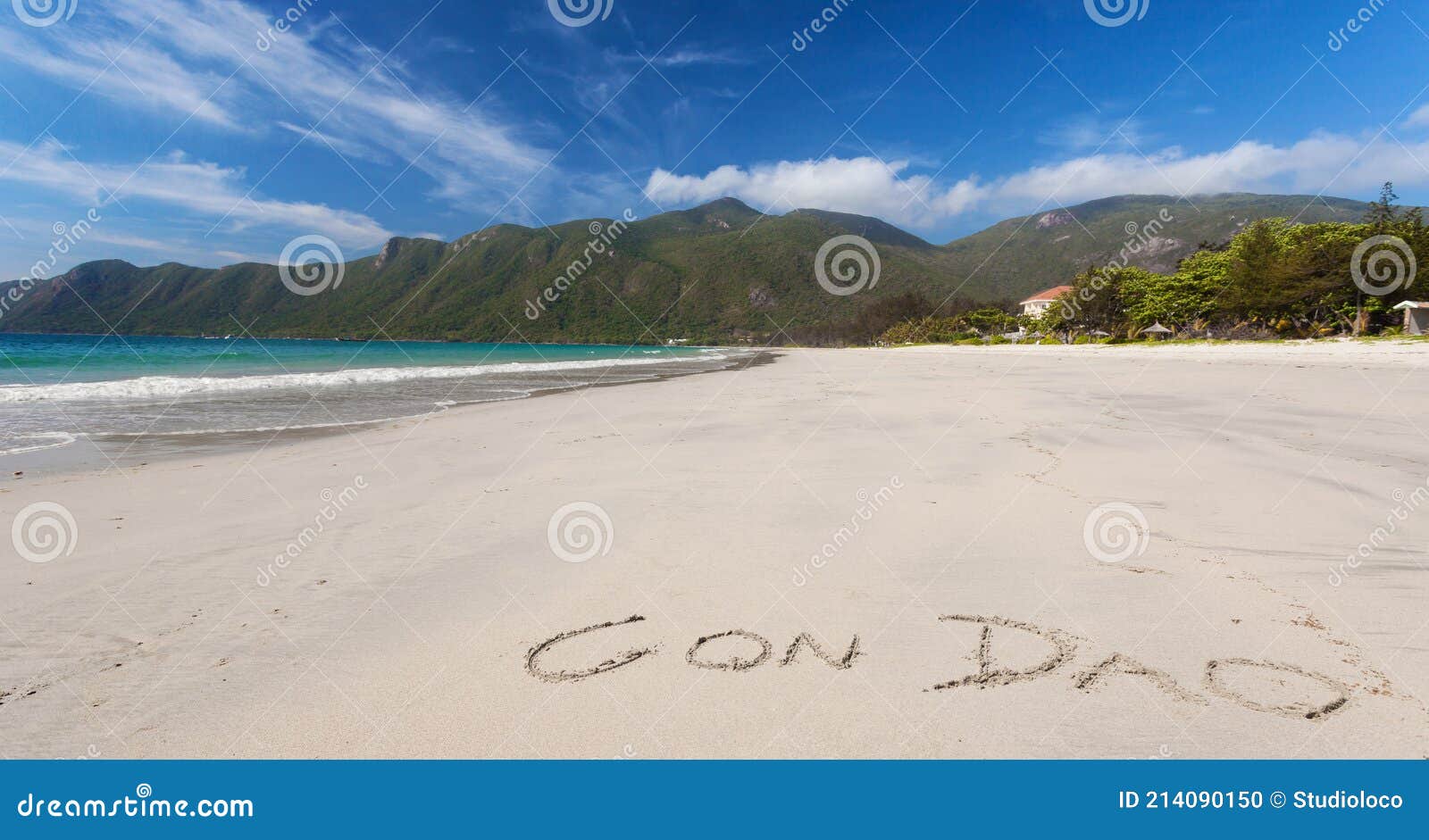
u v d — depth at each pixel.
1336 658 2.30
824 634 2.56
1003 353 37.28
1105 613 2.67
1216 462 5.38
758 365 30.98
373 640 2.57
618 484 5.11
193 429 8.51
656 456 6.25
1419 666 2.24
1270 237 36.06
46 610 2.89
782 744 1.92
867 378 18.64
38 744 1.98
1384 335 27.97
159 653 2.49
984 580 3.03
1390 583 2.91
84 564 3.46
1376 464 5.20
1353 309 30.25
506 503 4.59
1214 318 39.47
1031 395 11.19
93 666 2.41
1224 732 1.93
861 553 3.42
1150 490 4.52
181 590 3.10
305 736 1.99
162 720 2.08
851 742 1.93
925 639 2.50
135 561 3.49
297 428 8.69
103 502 4.77
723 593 2.96
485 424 8.99
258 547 3.72
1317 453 5.69
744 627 2.63
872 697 2.14
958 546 3.49
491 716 2.07
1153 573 3.07
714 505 4.41
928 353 43.84
